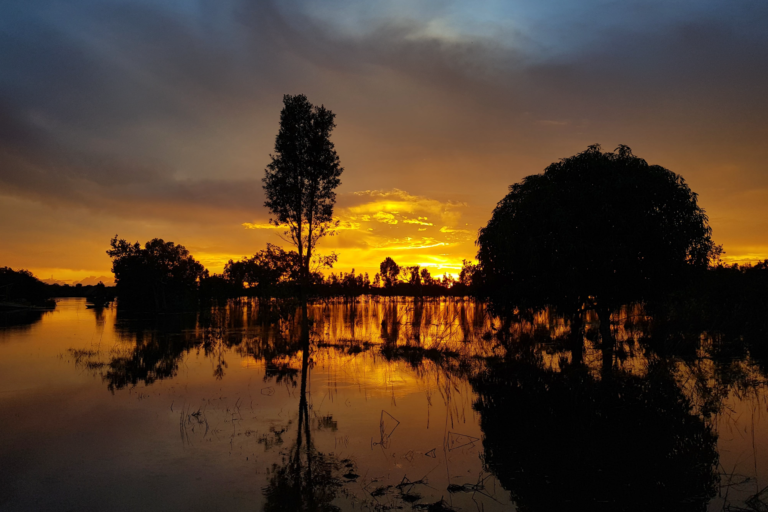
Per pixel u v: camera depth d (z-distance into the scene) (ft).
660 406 39.19
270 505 21.79
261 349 75.82
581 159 61.11
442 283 256.11
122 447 29.48
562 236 56.03
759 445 30.01
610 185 56.03
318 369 57.06
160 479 24.64
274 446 29.71
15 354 69.56
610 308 61.21
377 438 31.37
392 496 22.70
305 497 22.54
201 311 213.05
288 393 44.11
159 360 64.13
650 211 56.65
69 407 38.99
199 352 72.33
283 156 89.61
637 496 22.88
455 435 32.09
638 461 27.45
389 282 360.07
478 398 42.42
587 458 28.09
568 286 56.75
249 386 47.26
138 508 21.48
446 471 25.94
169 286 237.86
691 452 28.68
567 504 22.04
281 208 90.33
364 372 54.95
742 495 22.90
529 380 49.70
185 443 30.19
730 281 91.56
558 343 76.13
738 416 36.32
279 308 105.91
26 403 40.24
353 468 26.21
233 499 22.36
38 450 28.94
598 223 55.16
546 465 26.86
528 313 72.08
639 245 56.18
